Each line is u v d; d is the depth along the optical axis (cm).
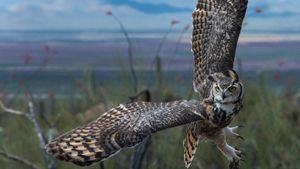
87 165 558
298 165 1202
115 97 1354
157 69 1304
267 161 1204
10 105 1475
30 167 1144
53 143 564
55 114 1434
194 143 634
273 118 1327
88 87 1507
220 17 660
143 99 1153
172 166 1147
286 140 1311
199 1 664
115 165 1119
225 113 621
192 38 660
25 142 1246
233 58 650
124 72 1306
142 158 936
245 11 661
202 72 650
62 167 1102
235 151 641
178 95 1304
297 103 1556
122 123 572
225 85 620
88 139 566
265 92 1470
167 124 573
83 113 1431
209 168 1162
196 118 594
